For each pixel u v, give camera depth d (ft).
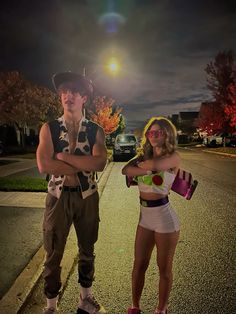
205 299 12.84
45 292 11.23
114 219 24.84
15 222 22.12
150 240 10.96
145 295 13.16
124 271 15.43
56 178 10.87
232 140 142.10
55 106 108.58
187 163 72.54
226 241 19.53
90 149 11.01
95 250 18.13
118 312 11.99
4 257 16.15
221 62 110.52
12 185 34.50
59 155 10.57
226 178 47.62
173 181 10.76
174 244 10.77
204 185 41.19
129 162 11.50
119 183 43.93
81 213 11.13
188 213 26.63
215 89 113.39
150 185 10.62
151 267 15.81
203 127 120.37
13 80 99.14
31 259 15.85
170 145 10.75
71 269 15.48
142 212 10.99
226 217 25.30
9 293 12.44
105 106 113.09
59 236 11.03
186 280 14.42
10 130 130.93
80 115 10.97
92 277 11.87
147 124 11.17
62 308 12.18
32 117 103.96
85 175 10.96
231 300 12.78
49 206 11.00
